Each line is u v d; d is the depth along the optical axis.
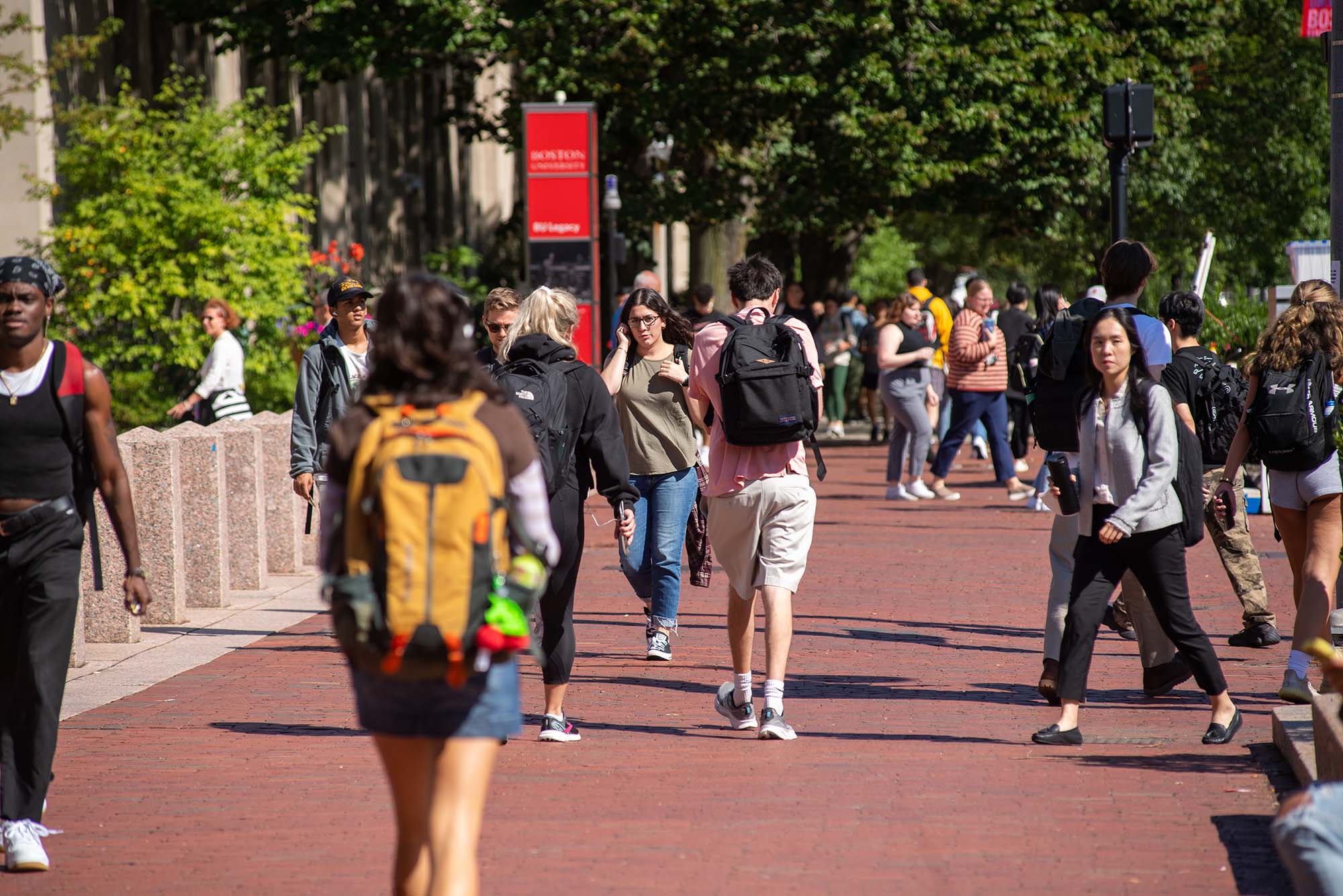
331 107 66.56
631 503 13.26
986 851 10.00
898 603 20.58
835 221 55.72
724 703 13.85
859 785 11.70
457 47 49.81
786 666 16.56
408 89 78.62
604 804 11.23
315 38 51.25
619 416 16.97
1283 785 11.48
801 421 13.24
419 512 7.17
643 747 13.09
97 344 39.50
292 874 9.78
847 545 26.25
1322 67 62.47
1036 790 11.49
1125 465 12.64
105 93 49.25
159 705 14.85
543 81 49.25
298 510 24.53
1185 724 13.77
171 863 10.03
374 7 51.09
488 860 9.92
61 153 41.44
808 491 13.45
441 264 62.34
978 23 53.16
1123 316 12.68
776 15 49.97
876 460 44.97
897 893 9.21
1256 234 62.41
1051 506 13.70
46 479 10.27
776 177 55.03
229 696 15.25
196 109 41.66
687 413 16.95
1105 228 60.81
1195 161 59.69
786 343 13.45
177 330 39.34
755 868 9.72
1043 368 13.44
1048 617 14.46
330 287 16.34
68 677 16.02
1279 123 62.88
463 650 7.19
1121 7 57.09
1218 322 31.23
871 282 102.62
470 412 7.46
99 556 10.73
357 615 7.13
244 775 12.25
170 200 39.25
